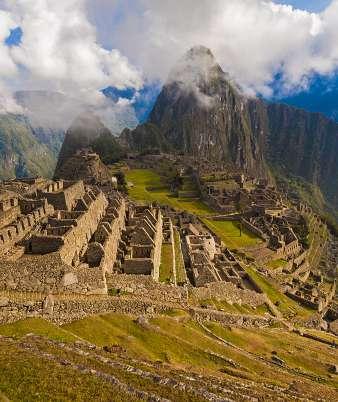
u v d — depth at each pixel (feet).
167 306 181.98
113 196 378.73
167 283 205.87
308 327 269.64
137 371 110.83
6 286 141.59
